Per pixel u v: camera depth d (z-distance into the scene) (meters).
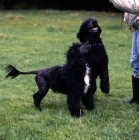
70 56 6.45
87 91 6.79
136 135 5.55
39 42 16.27
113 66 11.47
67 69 6.48
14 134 5.62
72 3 35.41
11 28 20.73
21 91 8.33
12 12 30.86
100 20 26.25
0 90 8.38
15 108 7.05
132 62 7.45
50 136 5.57
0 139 5.45
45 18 26.47
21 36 17.92
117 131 5.71
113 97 8.05
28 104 7.30
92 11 34.00
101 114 6.61
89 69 6.60
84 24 7.12
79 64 6.36
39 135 5.63
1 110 6.89
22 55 12.90
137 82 7.45
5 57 12.45
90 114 6.63
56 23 23.83
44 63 11.70
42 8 35.28
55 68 6.85
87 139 5.43
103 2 34.62
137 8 6.38
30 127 5.90
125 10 6.48
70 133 5.68
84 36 7.17
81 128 5.93
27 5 34.75
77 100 6.52
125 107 7.18
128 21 6.99
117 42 16.83
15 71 7.26
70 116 6.54
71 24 23.56
